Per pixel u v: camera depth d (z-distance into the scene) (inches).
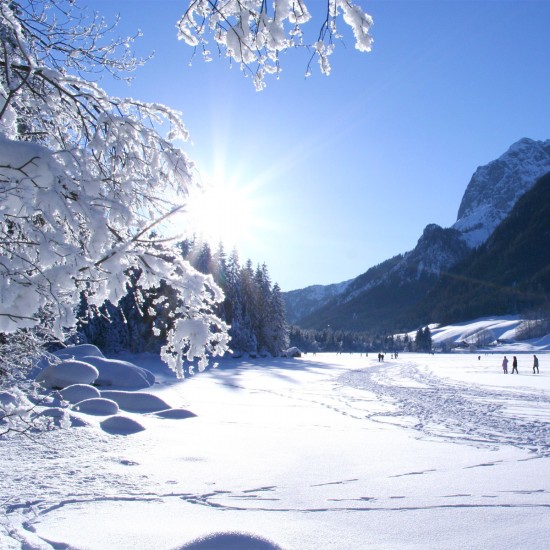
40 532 215.5
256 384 1229.1
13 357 184.1
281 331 3203.7
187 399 839.7
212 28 108.9
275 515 251.4
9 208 88.4
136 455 383.6
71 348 1137.4
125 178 111.4
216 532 179.0
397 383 1304.1
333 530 227.8
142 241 110.6
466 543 213.0
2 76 115.7
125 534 215.0
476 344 5940.0
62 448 385.7
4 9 107.7
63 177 86.9
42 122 128.0
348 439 484.7
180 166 117.9
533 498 284.2
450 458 398.9
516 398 892.6
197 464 364.8
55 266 91.7
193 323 114.3
